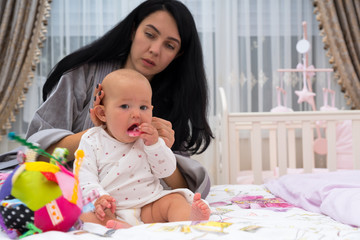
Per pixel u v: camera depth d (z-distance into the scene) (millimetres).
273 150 2602
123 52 1428
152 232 654
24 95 2910
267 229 648
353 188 1176
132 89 955
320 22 3035
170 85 1475
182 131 1406
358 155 2037
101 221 871
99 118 1002
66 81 1354
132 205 973
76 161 792
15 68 2879
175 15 1348
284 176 1509
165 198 988
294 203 1265
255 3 3102
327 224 922
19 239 667
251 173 2695
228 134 2045
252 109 3100
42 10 2914
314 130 2943
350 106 3035
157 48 1321
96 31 2992
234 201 1305
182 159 1227
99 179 973
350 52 3023
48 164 735
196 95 1442
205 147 1479
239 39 3090
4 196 701
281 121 2049
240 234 628
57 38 2986
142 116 968
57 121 1315
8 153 1137
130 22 1379
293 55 3102
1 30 2869
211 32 3027
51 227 688
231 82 3039
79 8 3008
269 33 3104
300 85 3072
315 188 1242
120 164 966
